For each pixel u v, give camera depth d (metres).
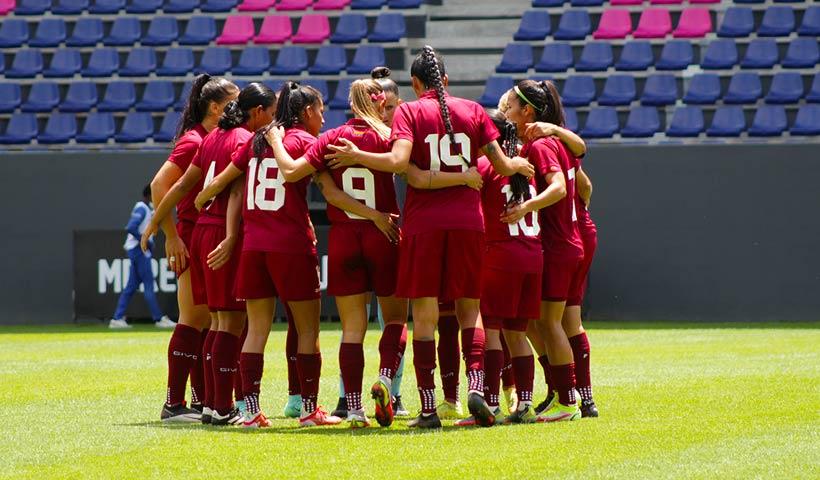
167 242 27.02
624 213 61.59
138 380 35.31
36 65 80.00
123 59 81.38
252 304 25.14
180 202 27.25
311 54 80.75
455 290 23.81
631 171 61.50
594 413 25.89
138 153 63.38
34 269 64.12
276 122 25.20
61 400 30.34
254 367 25.03
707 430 23.05
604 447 21.16
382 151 24.17
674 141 71.75
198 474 19.14
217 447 21.78
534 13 80.75
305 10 83.50
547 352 26.08
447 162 23.64
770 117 70.94
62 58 80.19
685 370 35.78
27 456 21.02
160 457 20.77
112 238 62.62
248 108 26.19
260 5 83.56
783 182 60.56
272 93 26.50
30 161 63.88
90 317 62.81
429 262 23.64
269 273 24.83
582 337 26.14
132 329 59.28
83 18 82.88
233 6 83.50
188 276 26.94
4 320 64.06
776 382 31.69
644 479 18.09
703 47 78.62
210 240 25.75
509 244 24.61
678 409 26.50
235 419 25.78
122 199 63.53
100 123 75.88
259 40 81.38
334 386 33.56
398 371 27.80
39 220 63.97
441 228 23.55
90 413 27.70
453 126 23.70
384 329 24.70
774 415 25.17
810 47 75.25
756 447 20.98
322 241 61.12
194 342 26.86
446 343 26.44
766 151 60.62
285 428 24.84
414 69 24.31
